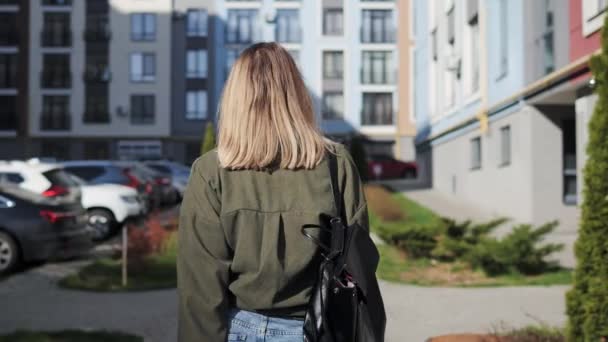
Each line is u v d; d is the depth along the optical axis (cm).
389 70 4503
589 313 470
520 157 1720
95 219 1503
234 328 219
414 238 1116
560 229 1641
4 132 4931
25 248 1055
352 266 213
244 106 227
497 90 1905
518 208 1747
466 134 2252
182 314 217
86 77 4950
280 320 219
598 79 468
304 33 4469
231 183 222
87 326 705
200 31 4928
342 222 223
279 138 224
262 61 234
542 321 689
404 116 4534
